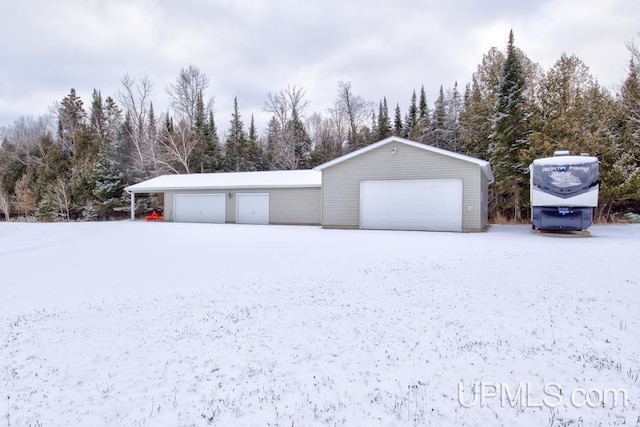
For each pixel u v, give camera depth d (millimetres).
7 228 19469
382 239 13719
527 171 21453
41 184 36469
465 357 3684
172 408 2902
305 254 10289
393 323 4668
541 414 2717
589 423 2592
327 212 19391
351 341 4152
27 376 3473
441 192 17266
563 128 20188
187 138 35281
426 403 2889
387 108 42031
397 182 18031
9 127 43125
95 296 6363
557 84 21234
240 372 3494
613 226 18516
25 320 5094
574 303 5164
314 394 3076
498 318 4707
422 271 7598
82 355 3922
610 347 3801
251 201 23766
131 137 35562
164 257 10242
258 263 9070
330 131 42812
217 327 4680
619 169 19578
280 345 4094
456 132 30484
